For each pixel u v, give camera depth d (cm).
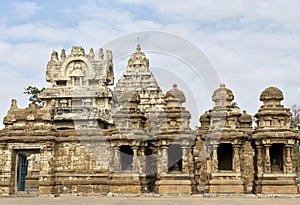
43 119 4328
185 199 3519
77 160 4306
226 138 4056
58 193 4197
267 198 3659
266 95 4212
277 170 4128
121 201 3309
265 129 4081
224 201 3300
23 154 4512
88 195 4034
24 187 4569
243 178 4112
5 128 4347
